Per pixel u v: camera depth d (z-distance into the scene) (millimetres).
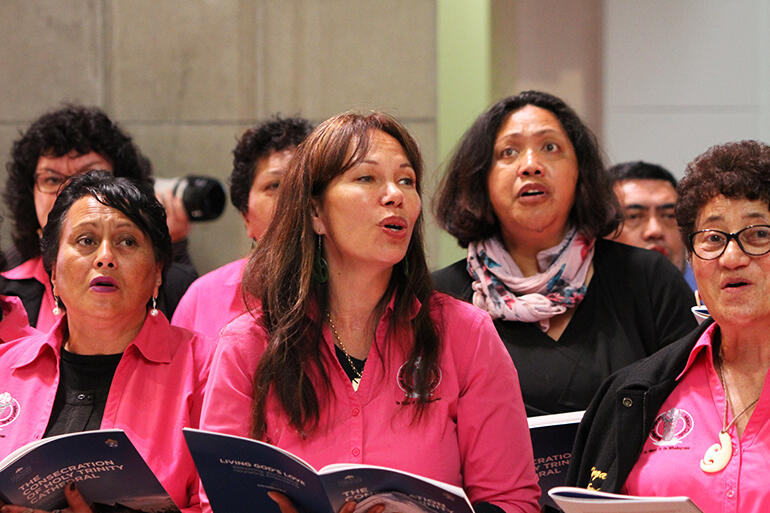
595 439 2406
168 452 2551
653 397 2301
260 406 2262
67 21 5695
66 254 2633
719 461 2156
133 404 2607
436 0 5590
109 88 5723
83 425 2578
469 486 2318
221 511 2174
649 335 3150
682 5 5816
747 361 2279
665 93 5844
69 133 3705
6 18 5691
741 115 5902
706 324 2369
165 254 2766
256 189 3719
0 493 2156
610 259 3314
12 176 3775
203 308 3572
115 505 2234
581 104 5676
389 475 1953
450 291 3426
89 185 2732
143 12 5715
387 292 2408
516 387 2369
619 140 5840
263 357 2285
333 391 2283
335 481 1945
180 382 2656
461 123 5508
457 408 2320
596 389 3027
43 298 3523
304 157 2350
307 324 2334
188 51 5715
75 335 2705
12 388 2658
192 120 5719
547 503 2557
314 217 2350
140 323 2736
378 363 2320
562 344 3129
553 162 3320
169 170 5727
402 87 5633
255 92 5727
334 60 5695
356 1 5668
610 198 3438
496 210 3406
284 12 5707
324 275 2391
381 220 2260
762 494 2090
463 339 2357
